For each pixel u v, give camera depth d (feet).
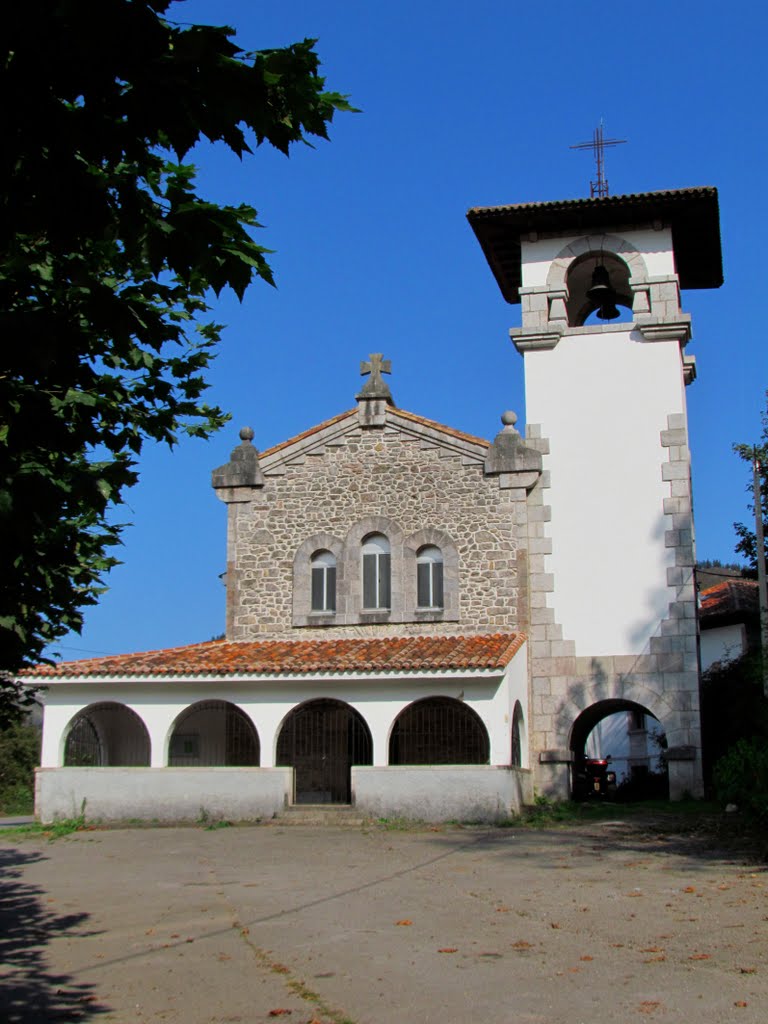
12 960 32.50
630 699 77.41
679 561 78.64
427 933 34.76
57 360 17.26
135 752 82.23
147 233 17.04
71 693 75.66
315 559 83.87
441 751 77.00
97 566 30.91
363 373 85.71
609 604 79.05
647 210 82.64
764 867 47.83
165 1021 25.34
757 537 82.69
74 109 15.89
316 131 16.88
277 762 79.25
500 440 81.82
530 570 80.53
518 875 47.39
